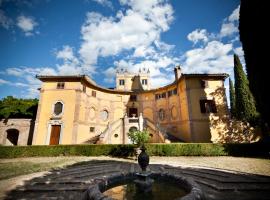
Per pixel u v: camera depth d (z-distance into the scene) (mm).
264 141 17359
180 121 26688
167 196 5184
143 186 5902
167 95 30406
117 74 41281
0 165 13141
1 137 24656
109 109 31359
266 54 7242
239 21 8703
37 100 30375
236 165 12469
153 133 25984
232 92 34188
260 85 7672
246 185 7660
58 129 24516
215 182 8250
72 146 19125
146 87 40531
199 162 14172
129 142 26453
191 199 4066
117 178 6578
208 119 24125
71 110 24875
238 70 24609
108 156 18406
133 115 30641
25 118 25922
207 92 25344
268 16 6973
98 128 28828
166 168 11820
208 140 23375
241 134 22234
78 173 10562
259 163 12852
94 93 29672
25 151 18422
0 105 26531
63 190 7309
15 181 8719
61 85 26109
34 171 11312
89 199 4539
